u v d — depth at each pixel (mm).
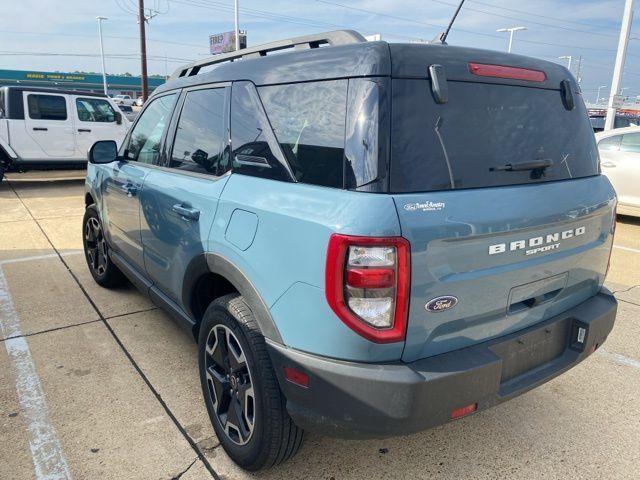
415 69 1898
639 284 5273
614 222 2641
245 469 2395
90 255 4867
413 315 1814
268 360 2131
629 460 2553
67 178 13281
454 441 2680
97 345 3656
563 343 2410
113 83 72562
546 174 2266
